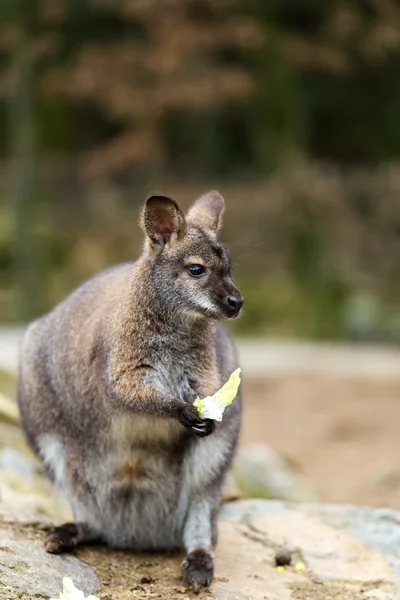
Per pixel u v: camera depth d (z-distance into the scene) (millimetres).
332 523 6758
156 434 5914
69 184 25078
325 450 12555
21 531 6109
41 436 6312
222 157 27125
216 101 22781
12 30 21844
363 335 21719
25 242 22609
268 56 23219
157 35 22094
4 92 22891
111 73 22453
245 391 15492
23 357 6535
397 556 6309
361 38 24297
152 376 5863
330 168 24000
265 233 23031
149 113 22891
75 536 6102
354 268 23266
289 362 17641
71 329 6207
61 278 24234
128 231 24953
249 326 22375
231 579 5836
